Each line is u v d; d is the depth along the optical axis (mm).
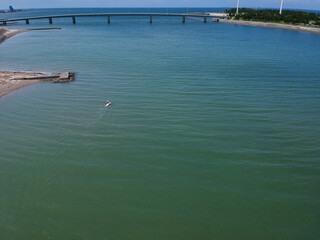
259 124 26719
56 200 16938
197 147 22484
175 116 28219
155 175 19219
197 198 17234
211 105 31406
